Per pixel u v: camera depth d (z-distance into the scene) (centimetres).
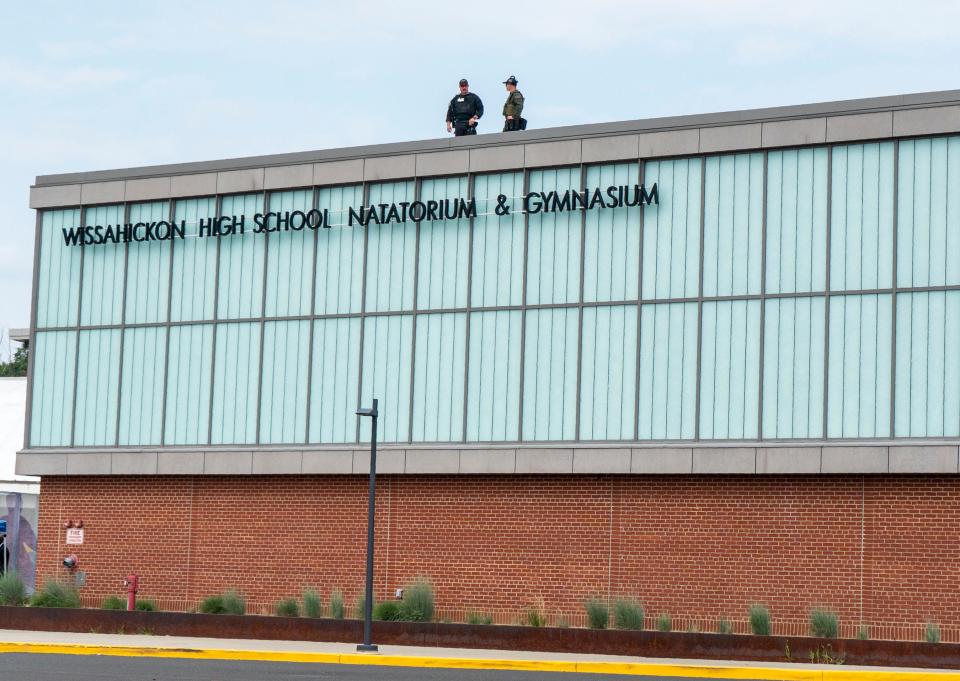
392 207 3950
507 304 3812
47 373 4344
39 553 4309
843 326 3450
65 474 4262
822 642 3003
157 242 4253
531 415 3750
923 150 3412
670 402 3606
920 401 3362
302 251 4072
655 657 3097
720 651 3067
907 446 3334
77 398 4297
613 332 3684
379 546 3897
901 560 3362
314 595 3734
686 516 3578
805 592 3444
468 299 3850
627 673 2833
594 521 3672
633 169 3700
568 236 3756
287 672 2647
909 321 3391
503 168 3825
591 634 3167
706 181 3619
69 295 4347
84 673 2523
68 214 4375
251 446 4062
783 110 3531
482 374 3819
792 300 3503
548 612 3684
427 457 3822
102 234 4312
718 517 3547
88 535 4259
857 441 3403
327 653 3009
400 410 3903
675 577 3569
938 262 3375
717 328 3572
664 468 3559
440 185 3922
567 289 3744
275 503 4041
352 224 4012
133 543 4200
